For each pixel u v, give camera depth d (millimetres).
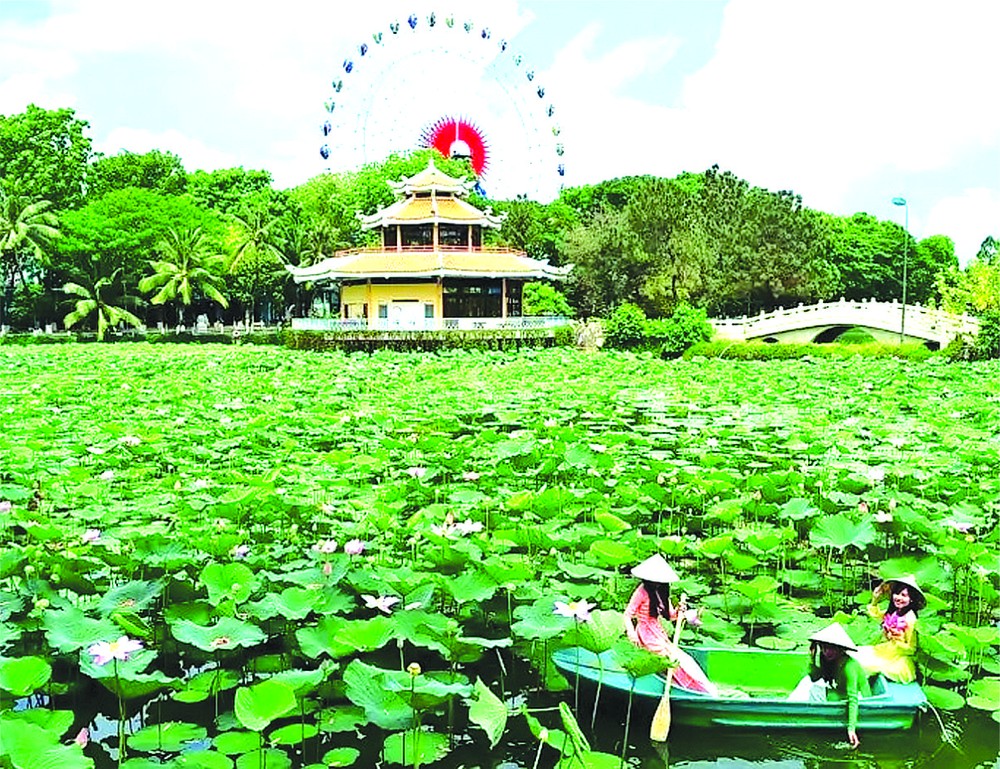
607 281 55969
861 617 7707
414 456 13203
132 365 32312
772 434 14805
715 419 17078
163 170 68562
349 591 7344
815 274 57625
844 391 22688
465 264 47938
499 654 7176
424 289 48406
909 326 45156
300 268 52312
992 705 6281
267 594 6957
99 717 6332
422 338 44281
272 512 9211
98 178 66812
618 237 55844
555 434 14555
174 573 8133
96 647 5594
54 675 6672
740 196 58844
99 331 57656
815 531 8430
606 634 5902
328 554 7938
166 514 10016
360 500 10305
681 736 6270
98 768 5723
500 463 11820
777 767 5980
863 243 70750
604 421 16766
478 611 7594
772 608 7777
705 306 55781
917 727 6359
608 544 7859
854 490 10336
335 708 6047
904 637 6613
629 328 44062
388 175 64438
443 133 70438
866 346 37781
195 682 6438
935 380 25719
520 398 20359
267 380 26016
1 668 5598
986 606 7996
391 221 48844
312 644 6207
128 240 57125
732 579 8867
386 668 6727
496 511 9945
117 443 13680
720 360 36438
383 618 6266
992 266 46406
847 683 6152
